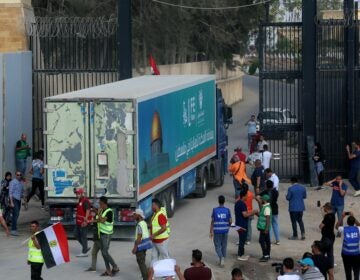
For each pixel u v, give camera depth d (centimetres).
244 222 6022
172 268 4444
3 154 8219
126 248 6216
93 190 6316
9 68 8425
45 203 6419
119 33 8919
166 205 7162
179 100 7388
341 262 6072
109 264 5541
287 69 9262
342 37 9069
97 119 6284
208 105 8488
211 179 8825
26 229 6950
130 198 6278
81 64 9100
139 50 16212
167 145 6994
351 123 9075
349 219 5234
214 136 8725
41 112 9212
